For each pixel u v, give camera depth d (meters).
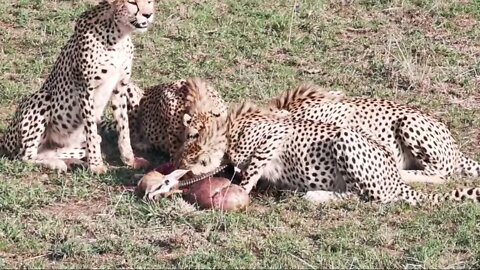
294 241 11.03
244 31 18.09
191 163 12.49
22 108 13.80
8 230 11.24
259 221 11.58
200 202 11.91
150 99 14.27
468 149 14.29
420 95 16.03
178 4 19.12
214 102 13.12
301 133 12.55
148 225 11.49
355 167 12.08
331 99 13.47
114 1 13.15
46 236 11.23
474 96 16.08
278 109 13.44
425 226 11.47
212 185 11.94
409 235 11.30
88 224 11.52
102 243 11.00
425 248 10.82
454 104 15.77
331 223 11.62
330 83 16.38
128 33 13.35
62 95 13.75
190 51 17.36
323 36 17.98
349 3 19.23
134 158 13.61
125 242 11.00
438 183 13.01
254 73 16.64
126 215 11.77
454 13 18.88
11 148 13.86
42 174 13.18
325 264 10.56
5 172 13.12
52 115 13.80
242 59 17.16
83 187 12.55
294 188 12.66
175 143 13.62
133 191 12.35
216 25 18.38
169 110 13.57
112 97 13.59
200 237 11.23
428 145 13.01
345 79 16.45
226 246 10.98
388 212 11.80
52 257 10.85
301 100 13.54
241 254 10.76
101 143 14.45
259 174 12.54
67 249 10.83
